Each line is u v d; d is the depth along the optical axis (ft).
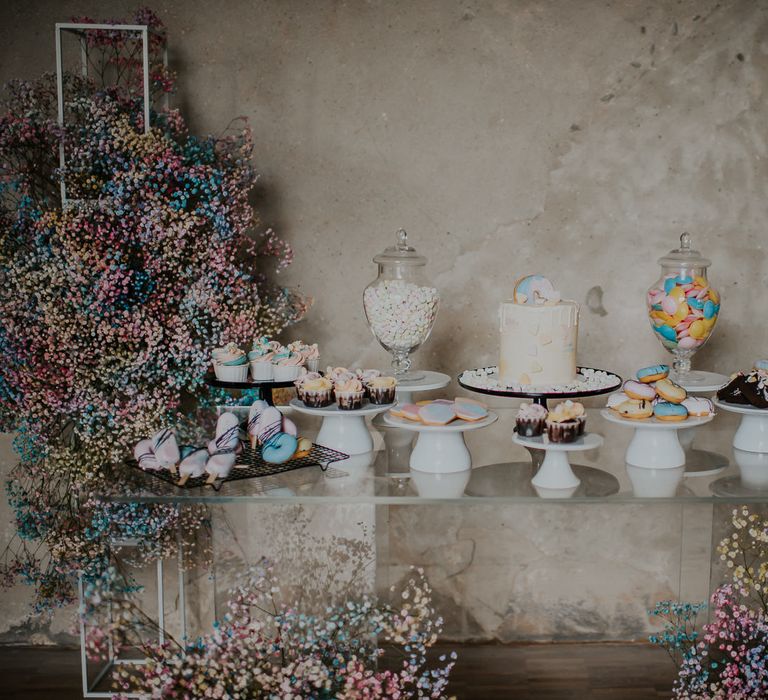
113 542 6.88
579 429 6.07
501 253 8.73
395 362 7.77
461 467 6.37
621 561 9.09
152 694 6.26
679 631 8.07
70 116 8.04
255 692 6.26
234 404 7.92
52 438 7.70
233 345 7.12
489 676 8.39
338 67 8.48
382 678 6.36
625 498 5.77
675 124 8.55
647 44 8.46
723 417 7.60
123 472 6.30
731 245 8.70
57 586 8.60
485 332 8.84
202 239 7.30
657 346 8.85
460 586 9.14
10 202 8.23
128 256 7.13
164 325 7.41
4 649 8.96
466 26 8.44
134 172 6.98
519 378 6.73
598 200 8.65
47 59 8.36
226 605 6.83
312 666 6.22
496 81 8.50
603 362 8.88
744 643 6.86
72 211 7.10
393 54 8.47
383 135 8.57
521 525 9.06
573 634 9.18
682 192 8.64
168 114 7.91
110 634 6.99
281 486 6.00
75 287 7.02
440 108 8.54
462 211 8.67
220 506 6.77
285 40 8.45
